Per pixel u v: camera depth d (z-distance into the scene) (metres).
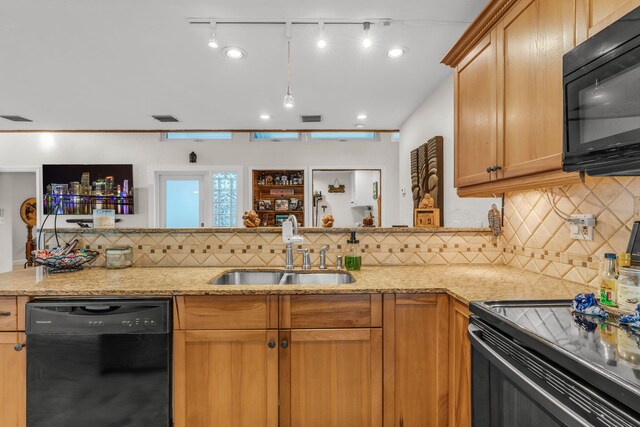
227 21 2.01
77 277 1.68
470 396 1.25
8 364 1.40
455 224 2.67
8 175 5.07
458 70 1.82
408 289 1.42
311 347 1.43
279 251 2.03
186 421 1.40
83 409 1.39
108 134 4.91
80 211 4.86
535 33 1.24
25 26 2.06
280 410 1.42
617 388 0.60
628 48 0.79
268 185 5.17
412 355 1.44
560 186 1.42
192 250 2.03
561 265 1.56
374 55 2.44
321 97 3.33
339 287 1.45
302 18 1.98
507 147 1.40
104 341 1.39
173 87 3.09
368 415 1.43
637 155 0.78
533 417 0.86
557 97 1.14
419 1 1.83
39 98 3.39
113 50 2.38
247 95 3.29
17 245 5.98
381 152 5.00
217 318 1.41
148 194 4.93
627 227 1.22
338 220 5.52
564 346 0.76
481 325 1.08
